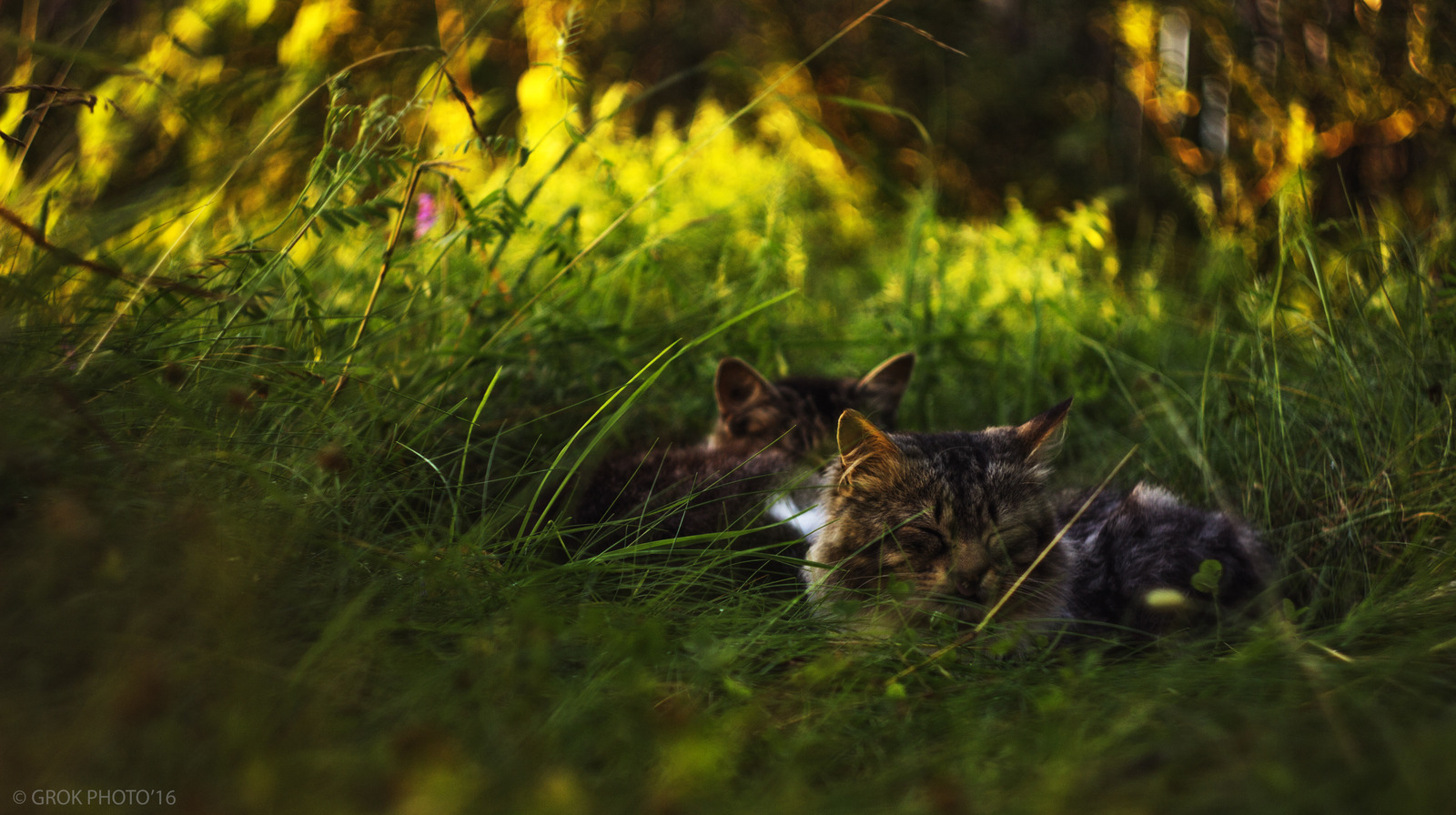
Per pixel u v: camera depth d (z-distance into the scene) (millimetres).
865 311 5734
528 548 2654
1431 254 3588
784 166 6855
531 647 1907
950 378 5023
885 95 9203
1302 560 3244
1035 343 4578
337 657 1817
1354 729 1803
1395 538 3045
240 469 2221
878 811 1582
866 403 4312
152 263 3195
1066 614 3088
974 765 1791
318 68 4754
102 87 3744
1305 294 4402
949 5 9242
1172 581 3066
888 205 8062
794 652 2344
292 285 3199
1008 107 9016
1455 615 2400
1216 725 1861
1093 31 8883
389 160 2980
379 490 2543
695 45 10023
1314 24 6281
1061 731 1860
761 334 4684
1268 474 3430
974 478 3057
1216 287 5113
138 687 1421
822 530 3258
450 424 3271
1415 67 5773
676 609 2506
